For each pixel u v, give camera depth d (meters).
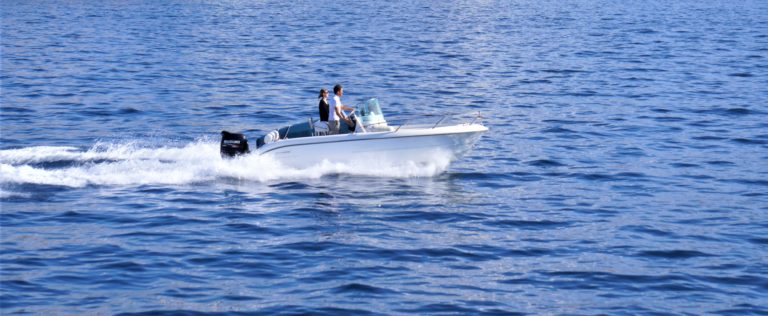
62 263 17.67
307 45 62.75
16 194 22.31
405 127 24.70
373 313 15.46
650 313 15.60
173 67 50.25
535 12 100.69
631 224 20.86
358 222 20.62
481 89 43.44
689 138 31.30
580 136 31.55
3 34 68.19
